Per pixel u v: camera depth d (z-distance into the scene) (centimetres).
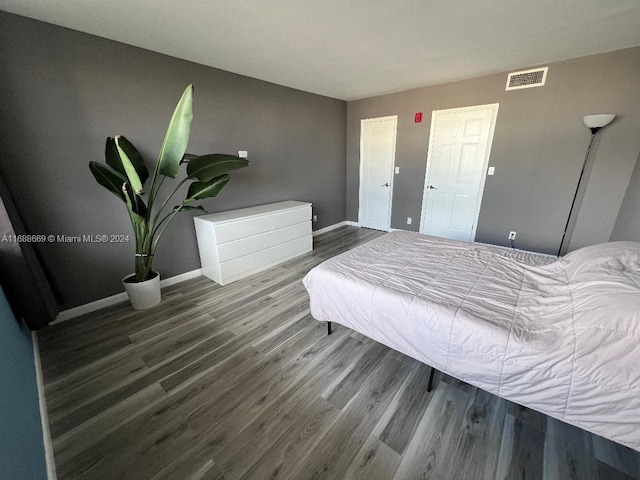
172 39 215
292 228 345
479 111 345
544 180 318
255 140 335
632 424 93
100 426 131
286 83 348
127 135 233
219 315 227
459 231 400
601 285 117
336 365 170
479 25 201
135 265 239
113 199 232
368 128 459
